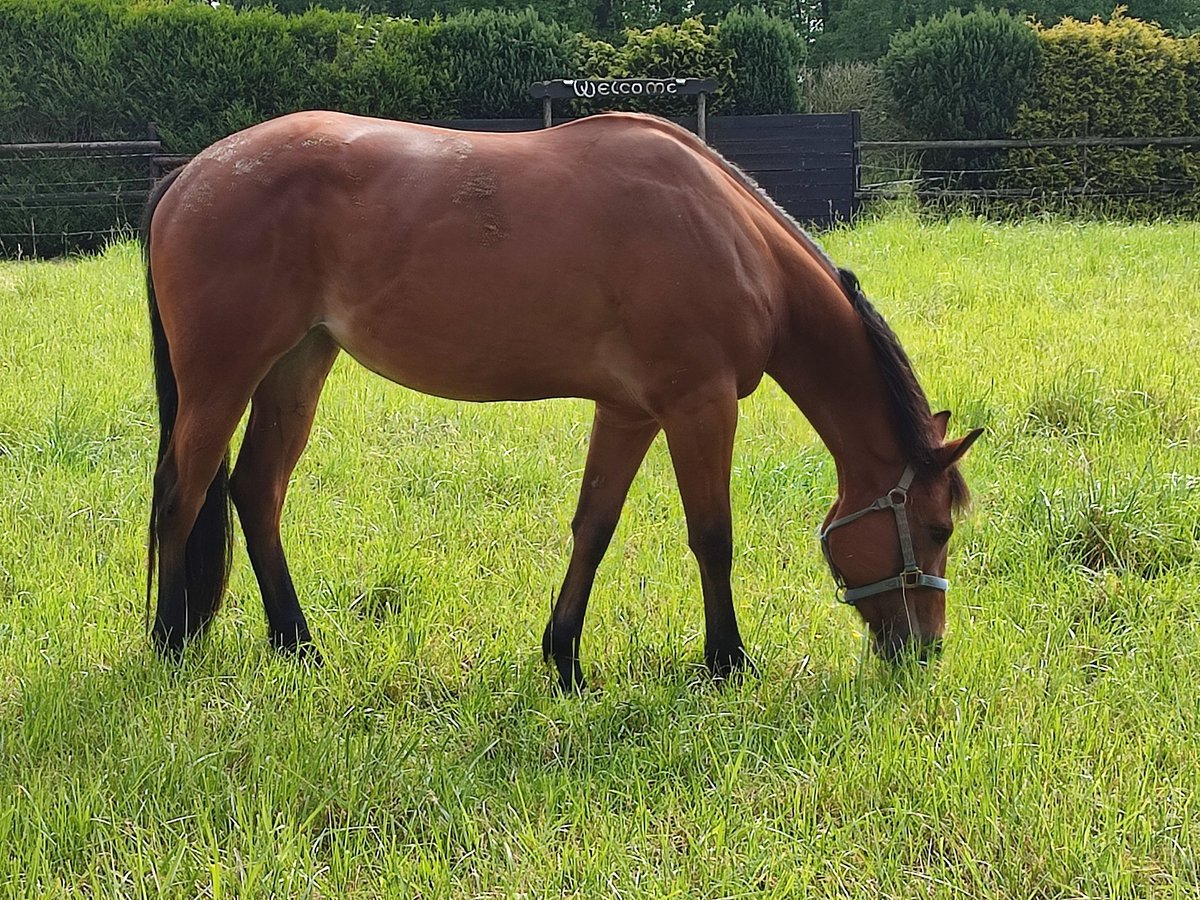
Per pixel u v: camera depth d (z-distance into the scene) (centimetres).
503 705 320
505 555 429
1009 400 590
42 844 243
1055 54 1566
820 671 344
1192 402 570
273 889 234
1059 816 252
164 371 353
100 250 1380
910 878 239
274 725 300
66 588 387
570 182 321
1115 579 389
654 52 1595
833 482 500
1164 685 320
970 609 378
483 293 318
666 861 244
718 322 320
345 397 634
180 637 346
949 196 1511
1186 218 1521
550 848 251
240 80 1473
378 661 343
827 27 2927
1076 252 1020
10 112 1430
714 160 351
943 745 282
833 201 1478
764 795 271
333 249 327
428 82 1534
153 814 257
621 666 352
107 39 1434
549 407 627
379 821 263
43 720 297
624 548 440
